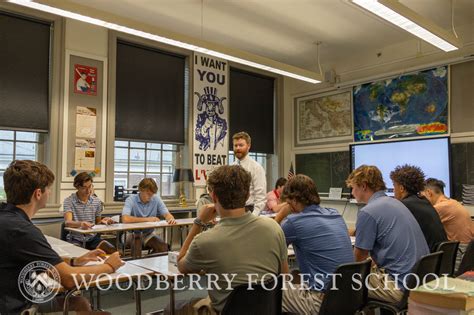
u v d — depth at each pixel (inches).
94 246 152.7
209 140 253.0
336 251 76.7
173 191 247.0
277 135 296.7
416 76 229.1
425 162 220.8
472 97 206.5
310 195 81.0
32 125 188.2
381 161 241.1
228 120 265.3
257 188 130.0
